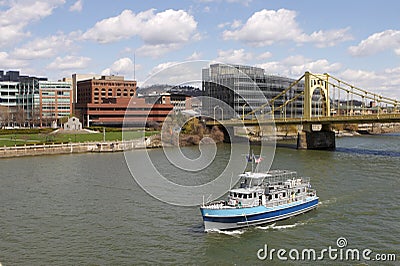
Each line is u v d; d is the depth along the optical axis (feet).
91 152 467.93
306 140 504.84
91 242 152.25
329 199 209.15
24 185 257.34
